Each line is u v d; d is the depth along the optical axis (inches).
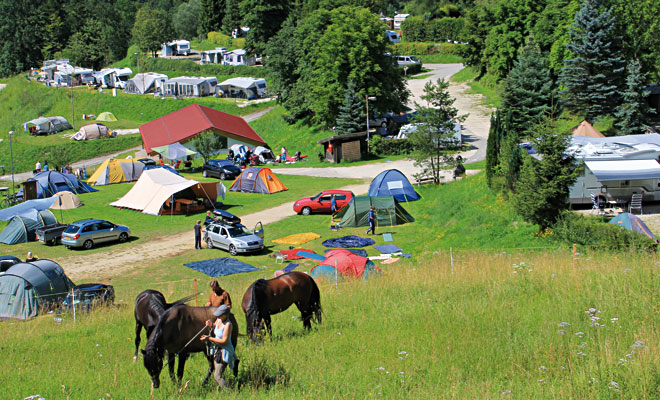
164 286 1027.3
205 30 6520.7
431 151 1743.4
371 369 421.7
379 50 2603.3
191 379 428.1
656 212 1194.0
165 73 5128.0
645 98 2064.5
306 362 450.3
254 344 499.8
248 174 1962.4
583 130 1728.6
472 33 3752.5
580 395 332.2
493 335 472.4
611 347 402.6
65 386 422.6
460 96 3321.9
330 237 1357.0
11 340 652.1
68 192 1801.2
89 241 1389.0
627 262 733.9
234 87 4180.6
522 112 2059.5
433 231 1291.8
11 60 6427.2
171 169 1952.5
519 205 1098.1
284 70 3223.4
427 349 452.1
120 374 457.1
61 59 5777.6
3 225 1631.4
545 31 2827.3
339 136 2372.0
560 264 738.2
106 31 6441.9
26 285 871.7
